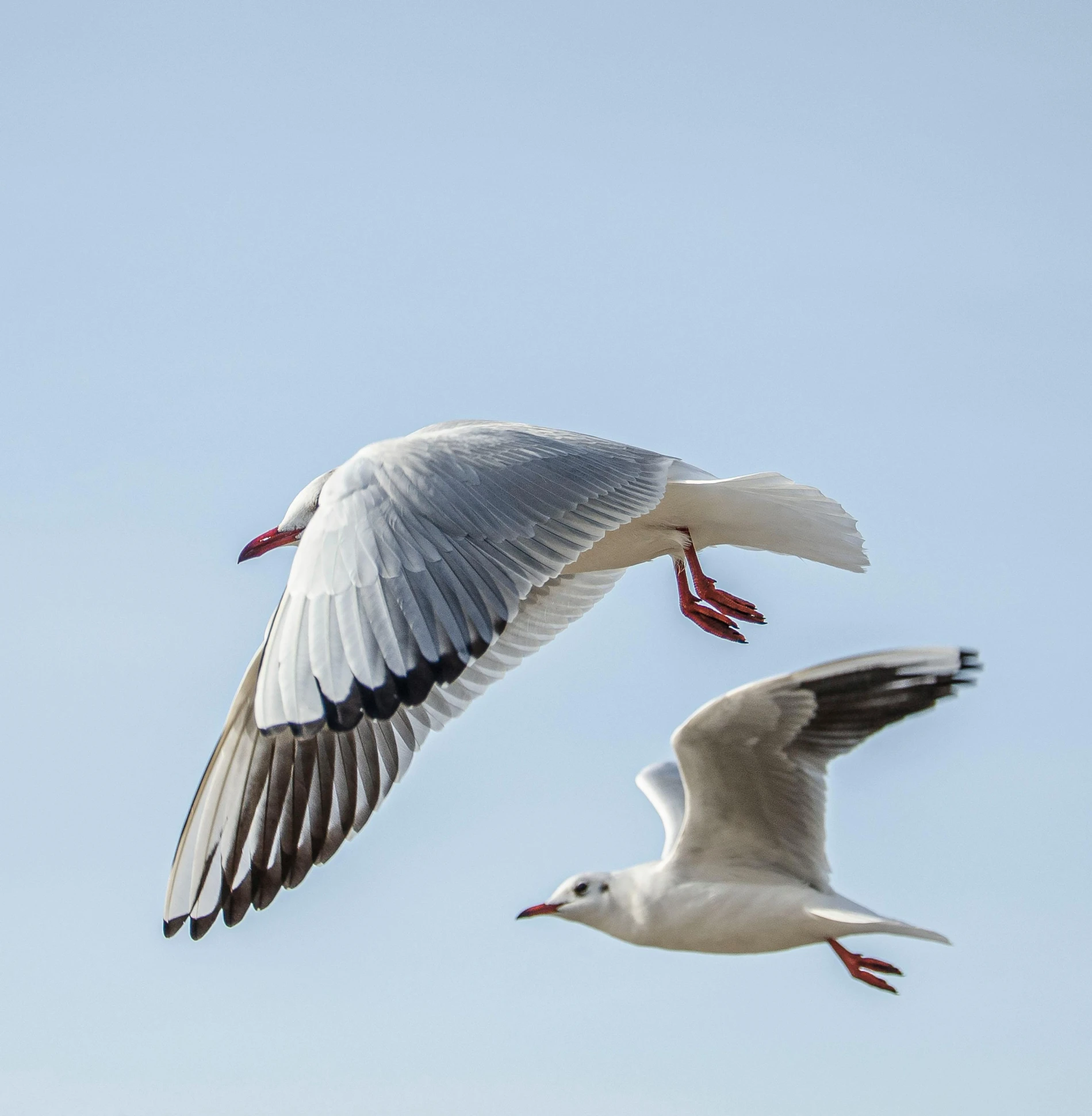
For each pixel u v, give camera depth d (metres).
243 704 10.35
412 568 8.44
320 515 8.77
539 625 12.14
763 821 11.87
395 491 8.79
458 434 9.48
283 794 10.56
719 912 11.87
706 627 11.76
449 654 8.26
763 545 11.75
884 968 12.73
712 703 11.26
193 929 10.37
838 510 11.27
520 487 9.12
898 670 11.04
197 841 10.40
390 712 8.06
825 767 11.45
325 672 8.19
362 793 10.78
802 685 11.07
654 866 12.28
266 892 10.48
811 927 11.73
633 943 12.16
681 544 11.78
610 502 9.37
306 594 8.45
